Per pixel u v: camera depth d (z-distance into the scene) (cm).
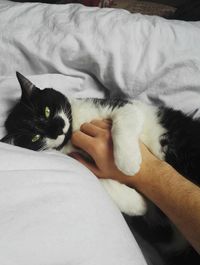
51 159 23
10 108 39
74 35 39
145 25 40
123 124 33
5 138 34
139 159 31
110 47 39
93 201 21
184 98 40
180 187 28
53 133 36
